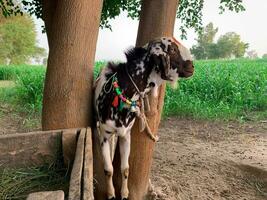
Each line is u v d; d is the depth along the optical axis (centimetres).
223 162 214
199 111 333
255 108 368
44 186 99
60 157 106
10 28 1470
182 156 223
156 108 137
